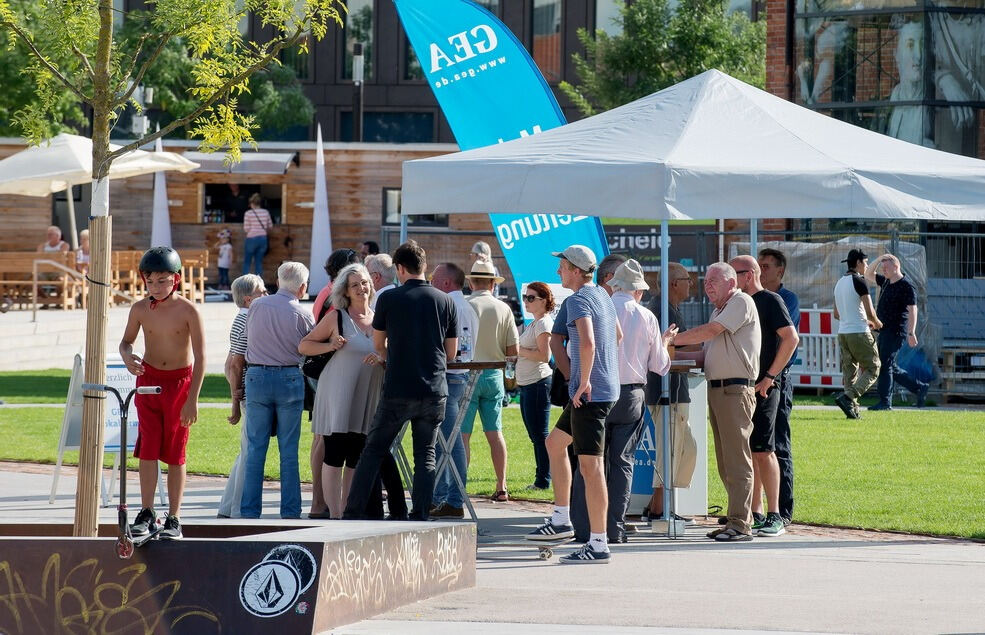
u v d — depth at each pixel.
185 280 76.25
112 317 63.97
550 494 28.62
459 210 24.81
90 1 19.34
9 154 80.19
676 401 24.06
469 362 23.08
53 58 20.09
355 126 99.62
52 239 69.75
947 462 33.12
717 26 87.81
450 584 18.94
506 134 37.97
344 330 23.56
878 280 47.78
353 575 16.67
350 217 84.44
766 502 26.50
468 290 50.31
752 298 23.66
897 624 16.33
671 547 22.86
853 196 23.70
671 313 25.34
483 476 31.36
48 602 16.50
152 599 16.27
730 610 17.28
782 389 24.69
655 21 88.44
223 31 20.42
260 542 16.22
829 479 30.44
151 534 16.56
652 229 64.56
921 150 26.20
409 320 22.30
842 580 19.66
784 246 53.38
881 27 61.00
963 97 61.03
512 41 37.78
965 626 16.20
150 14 20.08
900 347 46.28
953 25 60.78
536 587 19.22
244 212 88.94
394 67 119.81
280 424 24.34
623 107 27.44
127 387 27.81
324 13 20.69
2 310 65.44
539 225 38.44
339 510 23.78
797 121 26.41
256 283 25.67
